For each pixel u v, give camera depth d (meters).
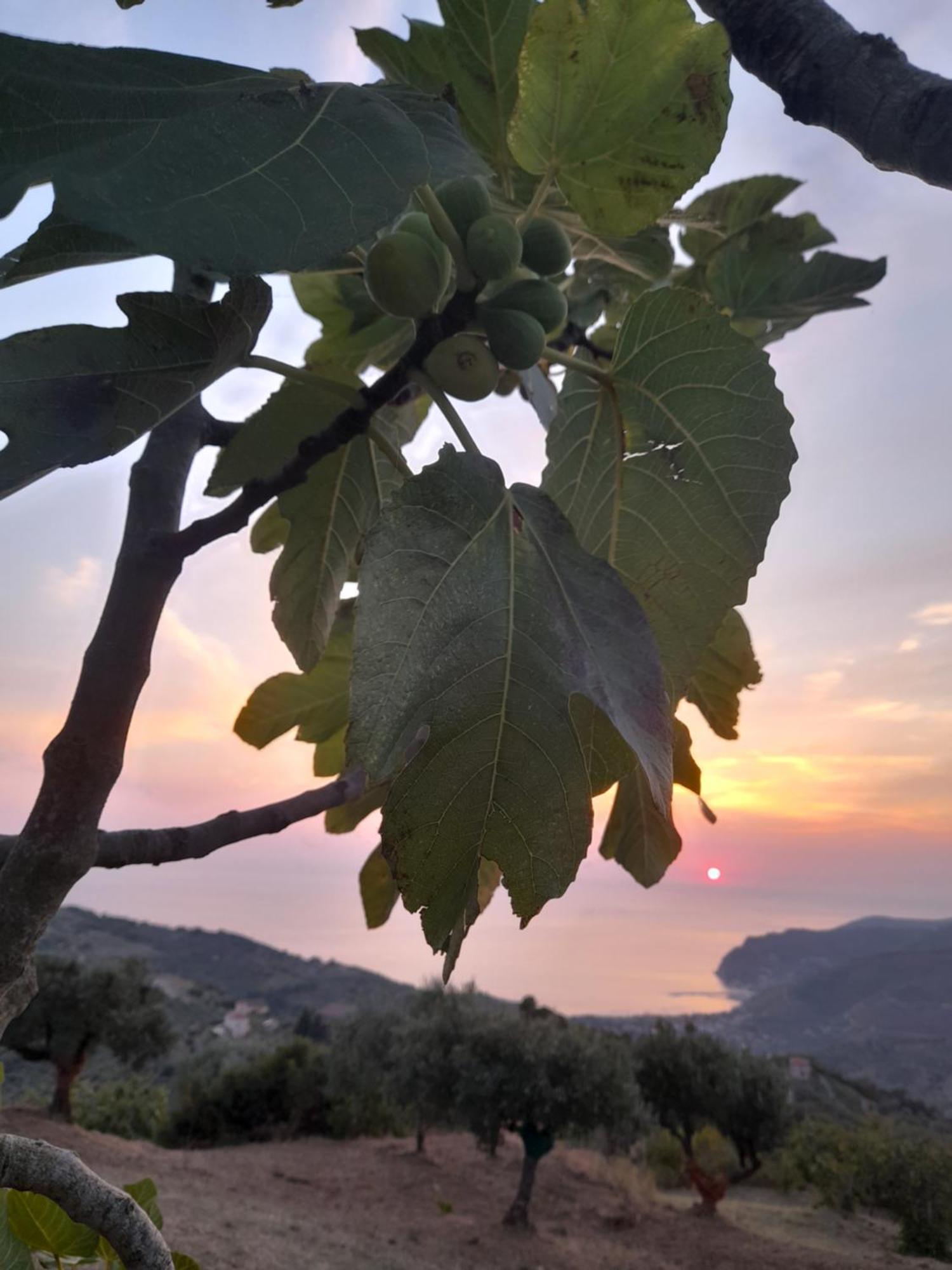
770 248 2.60
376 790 2.22
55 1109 31.88
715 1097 33.44
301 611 2.02
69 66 0.90
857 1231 27.92
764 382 1.37
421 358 1.35
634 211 1.44
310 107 0.93
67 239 1.03
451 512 1.16
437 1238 24.23
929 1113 55.59
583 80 1.36
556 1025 30.02
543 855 1.10
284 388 1.74
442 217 1.32
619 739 1.35
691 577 1.49
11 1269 1.15
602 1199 29.73
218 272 0.77
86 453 0.98
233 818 1.38
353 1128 37.44
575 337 2.24
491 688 1.10
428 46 1.52
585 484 1.54
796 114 0.97
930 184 0.86
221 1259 17.91
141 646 1.15
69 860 1.08
